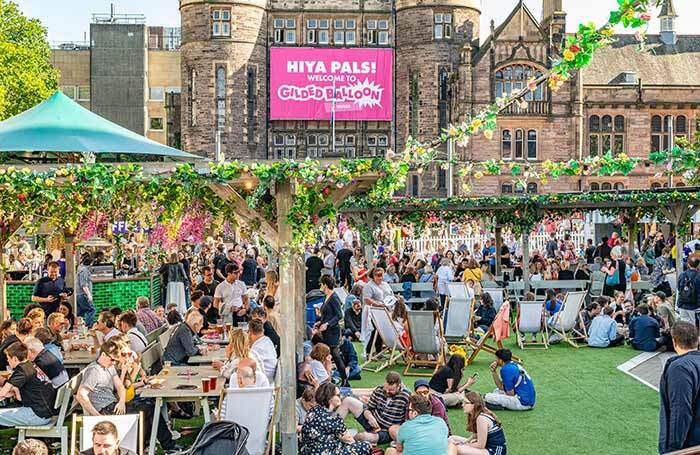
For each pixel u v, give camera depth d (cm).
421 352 1672
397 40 6119
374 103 6025
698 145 5062
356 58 6009
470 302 1820
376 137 6103
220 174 1075
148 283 2355
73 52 8019
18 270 2659
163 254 1750
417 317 1645
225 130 5966
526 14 5606
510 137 5597
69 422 1252
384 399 1169
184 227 1417
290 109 5966
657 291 2133
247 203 1107
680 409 734
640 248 3759
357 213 2669
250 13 5997
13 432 1244
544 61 5591
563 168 1139
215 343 1498
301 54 5969
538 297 2488
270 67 5994
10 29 5269
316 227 1156
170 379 1181
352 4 6103
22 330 1169
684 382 737
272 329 1407
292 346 1116
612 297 2447
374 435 1130
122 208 1541
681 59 6112
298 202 1099
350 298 2075
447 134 1088
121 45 7625
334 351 1495
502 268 3020
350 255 2559
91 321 2073
